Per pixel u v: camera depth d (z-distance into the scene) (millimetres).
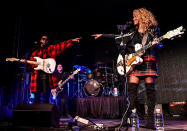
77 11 6258
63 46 3748
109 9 6070
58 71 5141
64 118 4770
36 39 6246
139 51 2410
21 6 5727
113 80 5605
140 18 2541
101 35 2760
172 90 4879
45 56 3691
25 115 2570
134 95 2461
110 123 3371
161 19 5422
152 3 5500
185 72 4820
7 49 5570
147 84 2467
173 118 3883
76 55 6953
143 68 2443
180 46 4984
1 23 5547
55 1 5891
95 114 4832
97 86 5516
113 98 4668
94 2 5945
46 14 6246
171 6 5324
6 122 3447
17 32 5785
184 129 2332
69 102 5305
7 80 5309
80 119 2768
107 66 6336
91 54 7164
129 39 2617
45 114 2500
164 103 4902
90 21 6594
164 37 2271
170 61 5027
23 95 5078
